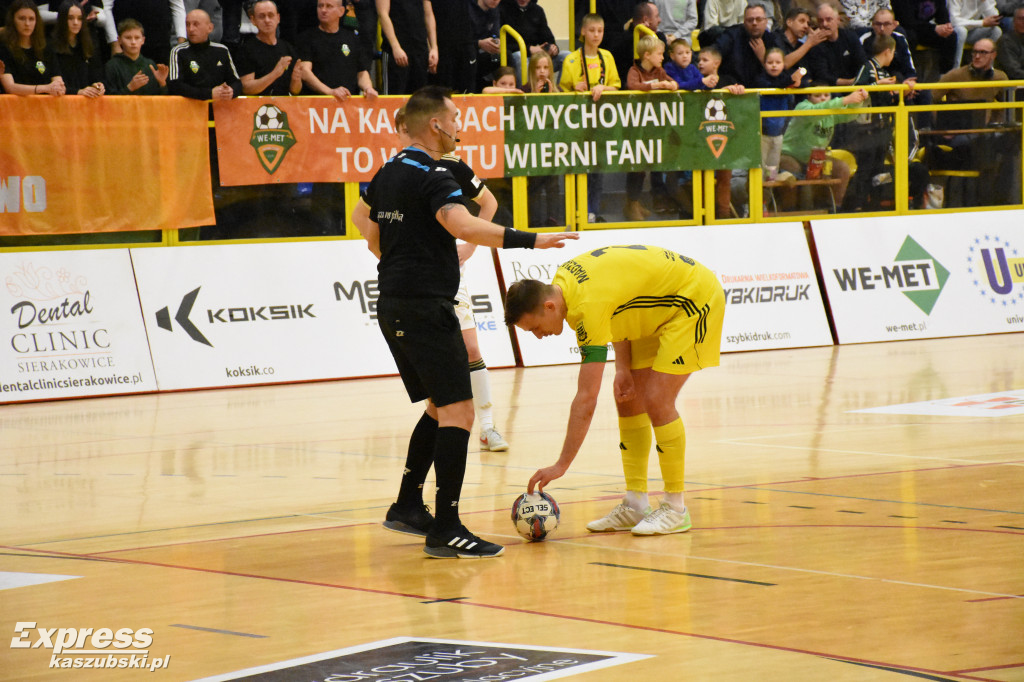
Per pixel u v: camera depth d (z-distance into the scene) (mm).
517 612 7020
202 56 20500
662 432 9195
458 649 6273
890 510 9914
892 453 12750
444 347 8586
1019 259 26812
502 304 22594
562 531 9500
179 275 20578
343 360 21297
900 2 27625
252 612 7141
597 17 23469
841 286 25156
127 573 8219
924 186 26359
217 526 9844
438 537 8594
